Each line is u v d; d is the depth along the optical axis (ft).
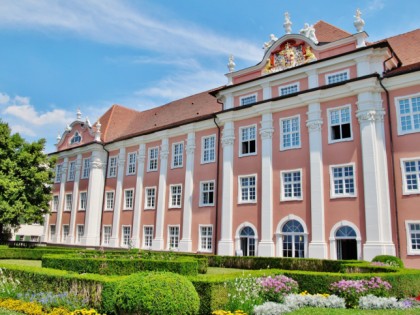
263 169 90.33
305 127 85.87
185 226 107.34
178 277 31.09
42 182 124.06
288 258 73.46
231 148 98.89
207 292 34.14
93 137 147.84
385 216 71.67
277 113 91.35
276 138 90.48
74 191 148.97
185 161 114.01
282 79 92.02
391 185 72.74
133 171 131.95
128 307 29.22
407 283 45.21
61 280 39.17
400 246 69.62
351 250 76.13
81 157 150.82
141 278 30.55
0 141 118.11
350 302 39.40
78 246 138.00
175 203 115.24
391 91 76.18
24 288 42.24
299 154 85.56
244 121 98.02
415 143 71.72
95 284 36.17
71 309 35.55
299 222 82.43
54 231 156.35
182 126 115.55
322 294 41.70
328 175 80.18
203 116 112.16
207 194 105.81
